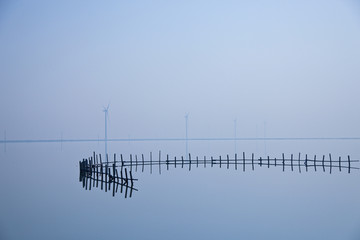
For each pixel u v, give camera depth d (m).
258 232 22.12
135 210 27.59
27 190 35.72
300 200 30.64
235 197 31.97
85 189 36.12
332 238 20.91
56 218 25.53
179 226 23.45
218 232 22.17
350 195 32.50
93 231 22.50
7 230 22.77
